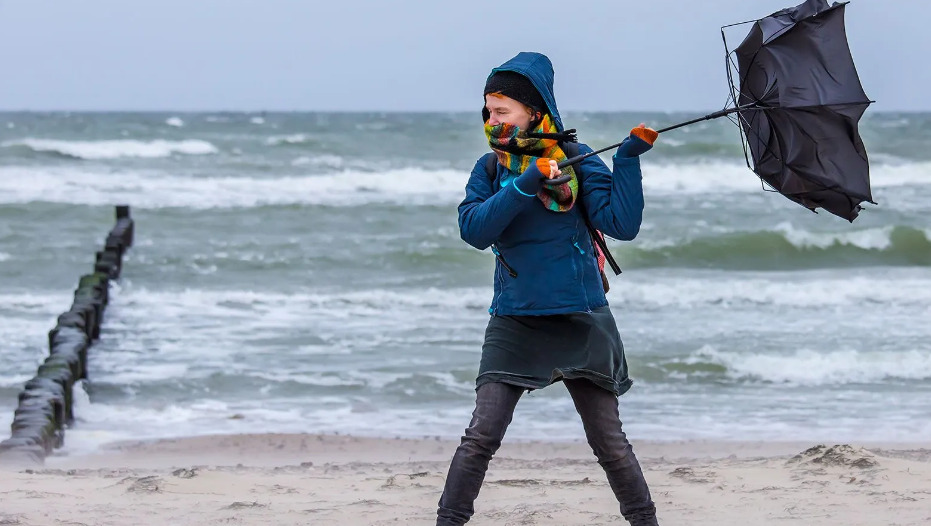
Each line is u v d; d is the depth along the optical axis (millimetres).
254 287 32219
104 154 64875
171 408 19453
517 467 13711
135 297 29953
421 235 42000
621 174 6367
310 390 20594
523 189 6242
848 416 18828
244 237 41531
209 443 17000
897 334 25391
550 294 6484
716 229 44156
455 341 24578
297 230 43469
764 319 27344
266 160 65625
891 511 9023
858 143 6586
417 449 16703
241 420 18672
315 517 9172
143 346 24172
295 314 27797
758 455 15938
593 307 6598
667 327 26172
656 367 22094
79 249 38812
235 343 24359
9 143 65375
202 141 71625
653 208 51312
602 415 6637
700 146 68938
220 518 9094
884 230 40688
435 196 54500
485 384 6637
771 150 6770
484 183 6773
